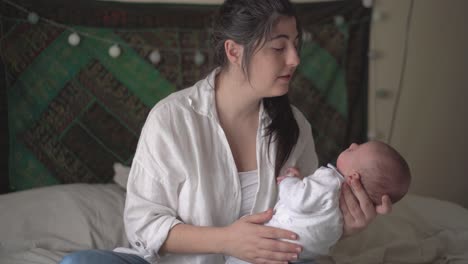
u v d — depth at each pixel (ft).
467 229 6.43
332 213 3.91
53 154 7.16
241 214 4.49
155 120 4.25
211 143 4.40
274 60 4.00
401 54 8.52
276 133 4.59
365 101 8.40
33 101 7.03
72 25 7.07
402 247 5.89
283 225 3.99
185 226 4.04
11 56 6.88
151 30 7.36
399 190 4.04
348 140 8.36
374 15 8.31
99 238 5.71
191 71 7.55
